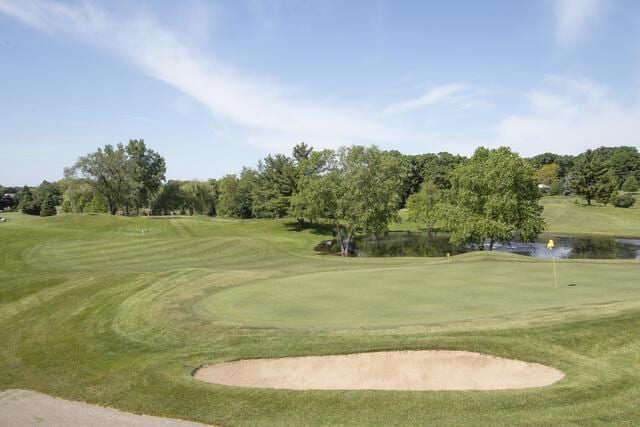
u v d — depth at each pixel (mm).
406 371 11586
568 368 11297
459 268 24625
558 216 88625
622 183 157375
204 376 11977
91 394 11797
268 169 81562
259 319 15820
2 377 14148
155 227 69812
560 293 17812
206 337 14664
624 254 51938
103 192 94312
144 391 11359
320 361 12156
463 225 47125
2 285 24641
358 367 11820
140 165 104000
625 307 15062
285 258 40719
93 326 18094
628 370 11344
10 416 11078
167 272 25938
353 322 14734
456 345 12398
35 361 15211
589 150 101312
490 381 11102
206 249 45000
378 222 53281
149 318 17625
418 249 58969
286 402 10180
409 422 9164
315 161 68188
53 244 45438
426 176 124125
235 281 23062
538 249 57375
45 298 22812
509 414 9234
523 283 20062
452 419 9172
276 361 12328
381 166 52562
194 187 111875
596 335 13055
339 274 24125
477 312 15281
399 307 16375
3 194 163500
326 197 54250
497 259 27422
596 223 82062
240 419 9750
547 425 8797
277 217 88250
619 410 9289
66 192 99562
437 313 15336
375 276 23016
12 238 46188
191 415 10109
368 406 9812
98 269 35594
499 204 45812
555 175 161250
